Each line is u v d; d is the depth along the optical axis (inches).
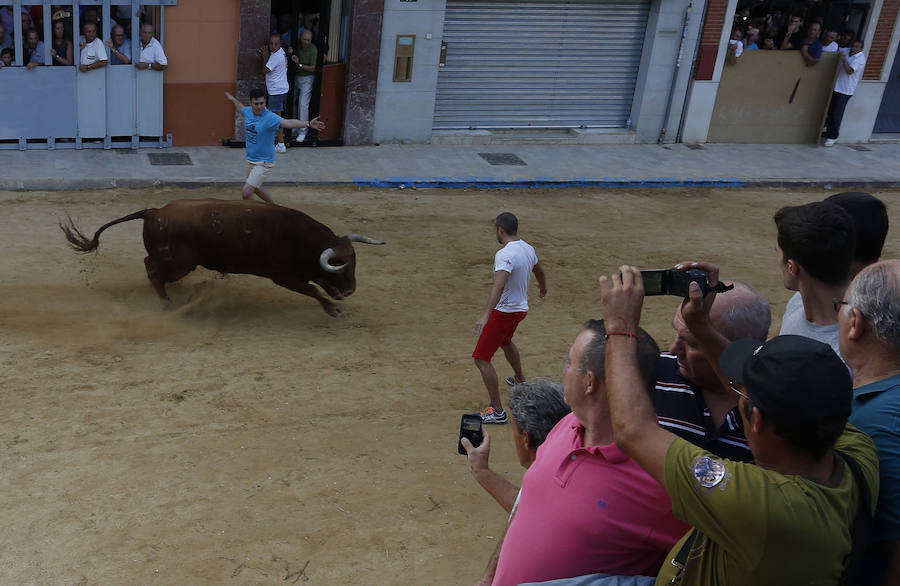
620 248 531.2
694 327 126.3
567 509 124.3
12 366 321.1
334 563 234.1
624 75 764.0
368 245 494.0
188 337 362.0
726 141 802.2
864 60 790.5
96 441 280.5
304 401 318.3
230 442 287.0
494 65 724.0
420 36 671.1
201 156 620.4
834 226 150.9
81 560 227.9
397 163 652.7
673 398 137.1
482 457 155.6
